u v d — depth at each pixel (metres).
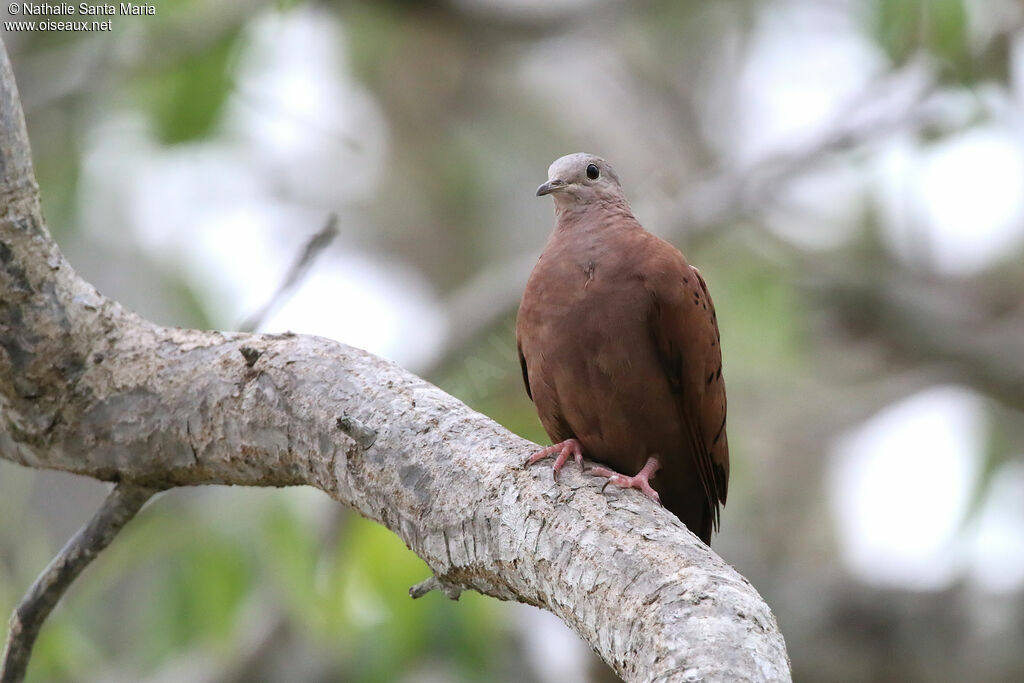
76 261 14.31
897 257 16.17
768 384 17.64
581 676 12.42
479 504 5.36
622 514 5.10
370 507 5.68
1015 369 14.52
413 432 5.61
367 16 15.41
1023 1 13.47
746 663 4.38
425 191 18.47
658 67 18.92
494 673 10.55
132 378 6.24
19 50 13.50
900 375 15.94
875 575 13.49
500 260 18.39
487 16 15.69
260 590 12.09
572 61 18.38
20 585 9.59
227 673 12.15
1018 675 12.30
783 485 17.52
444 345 13.15
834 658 12.77
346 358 5.97
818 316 15.75
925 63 13.59
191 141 12.98
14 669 6.80
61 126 13.65
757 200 14.39
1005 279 16.31
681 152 18.45
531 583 5.21
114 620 12.73
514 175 18.30
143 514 10.27
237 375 6.06
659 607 4.69
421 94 18.02
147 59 13.12
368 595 9.85
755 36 17.67
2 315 6.18
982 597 12.73
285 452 5.92
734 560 15.15
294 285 7.24
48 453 6.44
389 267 18.81
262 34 13.45
